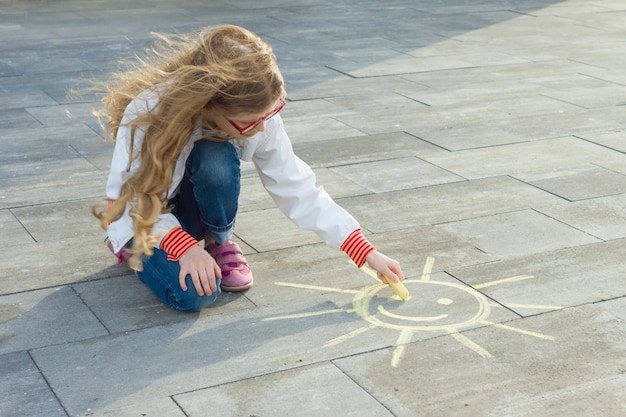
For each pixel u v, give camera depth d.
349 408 2.42
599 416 2.40
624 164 4.65
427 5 10.55
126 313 2.97
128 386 2.53
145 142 2.65
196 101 2.56
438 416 2.39
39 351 2.72
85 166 4.57
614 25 9.11
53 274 3.27
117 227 2.79
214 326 2.88
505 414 2.40
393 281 3.01
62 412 2.40
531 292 3.15
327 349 2.74
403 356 2.70
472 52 7.64
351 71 6.84
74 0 10.87
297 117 5.54
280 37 8.29
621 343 2.80
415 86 6.38
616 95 6.16
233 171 2.99
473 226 3.77
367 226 3.76
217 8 10.24
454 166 4.60
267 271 3.30
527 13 9.91
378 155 4.79
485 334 2.84
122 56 7.35
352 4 10.62
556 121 5.49
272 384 2.54
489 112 5.70
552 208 3.99
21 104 5.77
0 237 3.62
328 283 3.20
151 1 10.85
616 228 3.76
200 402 2.45
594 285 3.21
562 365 2.66
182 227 3.13
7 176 4.39
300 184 3.02
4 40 8.05
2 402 2.44
